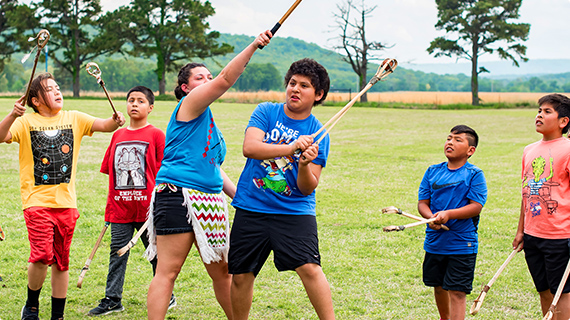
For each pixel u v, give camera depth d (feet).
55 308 13.46
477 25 196.24
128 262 18.30
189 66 13.35
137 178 14.52
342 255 19.44
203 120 11.52
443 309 13.91
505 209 27.50
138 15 196.95
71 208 13.51
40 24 202.69
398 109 149.48
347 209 26.78
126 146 14.70
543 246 12.98
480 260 19.29
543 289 13.34
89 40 206.08
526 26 197.88
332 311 11.62
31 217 12.95
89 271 17.31
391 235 22.20
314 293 11.53
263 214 11.57
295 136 11.85
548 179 13.05
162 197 11.32
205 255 11.27
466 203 13.33
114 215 14.55
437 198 13.65
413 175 37.78
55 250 13.32
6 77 444.96
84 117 14.10
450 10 200.85
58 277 13.44
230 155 45.16
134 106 14.85
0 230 13.37
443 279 13.39
